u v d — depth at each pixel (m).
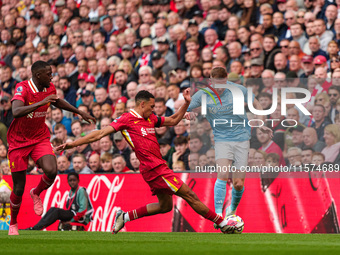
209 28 23.41
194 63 22.52
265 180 15.62
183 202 16.34
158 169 11.74
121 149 20.75
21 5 30.94
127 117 11.78
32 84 12.78
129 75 23.81
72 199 18.05
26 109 12.01
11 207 13.72
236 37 22.34
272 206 15.46
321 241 10.73
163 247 8.73
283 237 12.38
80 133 22.41
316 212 15.03
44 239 11.28
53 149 11.99
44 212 18.42
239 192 14.00
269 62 21.09
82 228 17.78
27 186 18.80
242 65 21.72
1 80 28.17
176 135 20.23
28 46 28.86
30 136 13.02
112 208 17.36
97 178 17.77
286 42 21.03
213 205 15.91
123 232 15.98
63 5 28.97
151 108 11.83
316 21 20.89
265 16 22.19
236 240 11.03
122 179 17.31
